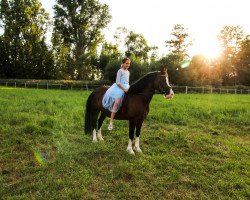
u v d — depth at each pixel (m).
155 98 22.56
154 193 5.47
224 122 12.26
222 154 7.72
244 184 5.84
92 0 52.94
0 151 7.53
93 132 8.51
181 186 5.73
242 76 71.44
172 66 48.31
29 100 17.88
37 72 59.88
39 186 5.52
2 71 58.22
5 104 15.31
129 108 7.38
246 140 9.59
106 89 8.12
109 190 5.50
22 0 58.28
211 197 5.37
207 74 55.91
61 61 62.84
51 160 6.95
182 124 11.65
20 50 58.53
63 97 21.50
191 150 7.97
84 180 5.76
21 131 9.34
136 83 7.48
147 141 8.77
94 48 56.88
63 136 8.77
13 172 6.28
